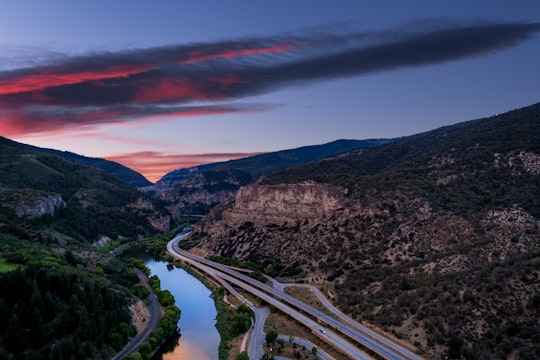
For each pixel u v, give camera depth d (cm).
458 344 11456
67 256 17312
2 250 16075
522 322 11356
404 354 11788
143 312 15638
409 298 14100
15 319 10300
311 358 12319
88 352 11388
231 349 13375
